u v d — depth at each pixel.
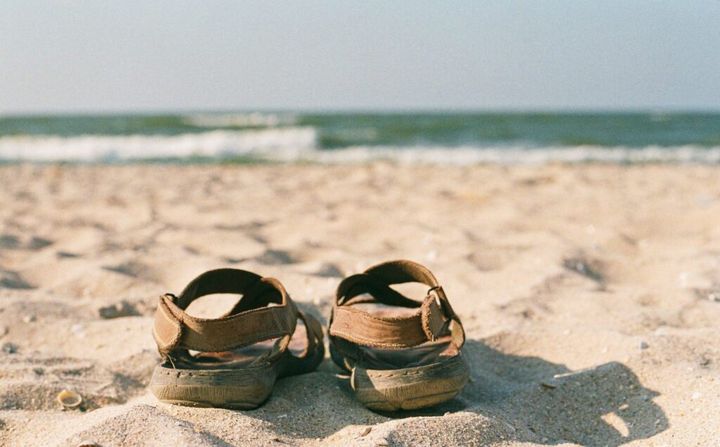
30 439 0.60
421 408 0.64
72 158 3.74
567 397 0.68
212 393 0.62
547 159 3.36
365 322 0.66
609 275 1.07
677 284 1.01
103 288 0.98
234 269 0.71
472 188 2.08
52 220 1.48
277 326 0.66
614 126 6.55
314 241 1.27
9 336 0.82
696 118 9.06
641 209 1.62
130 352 0.77
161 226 1.40
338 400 0.66
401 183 2.23
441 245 1.22
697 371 0.69
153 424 0.58
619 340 0.75
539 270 1.04
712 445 0.59
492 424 0.61
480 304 0.90
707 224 1.42
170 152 4.05
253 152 4.02
